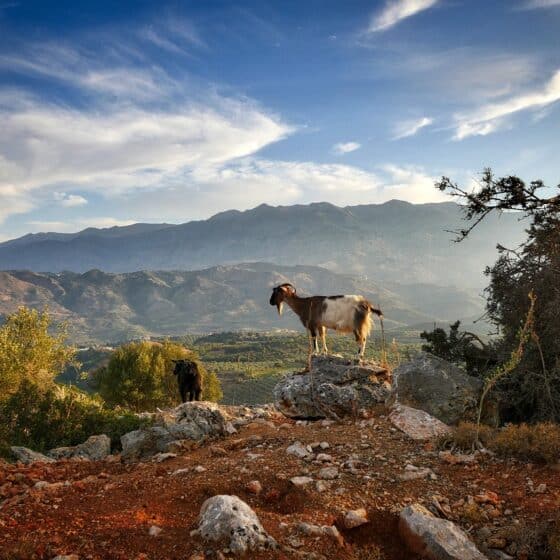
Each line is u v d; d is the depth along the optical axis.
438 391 5.16
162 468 4.07
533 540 3.04
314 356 6.23
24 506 3.28
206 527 2.71
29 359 9.15
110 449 5.77
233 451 4.62
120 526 2.83
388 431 4.73
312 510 3.24
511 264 6.85
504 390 5.73
